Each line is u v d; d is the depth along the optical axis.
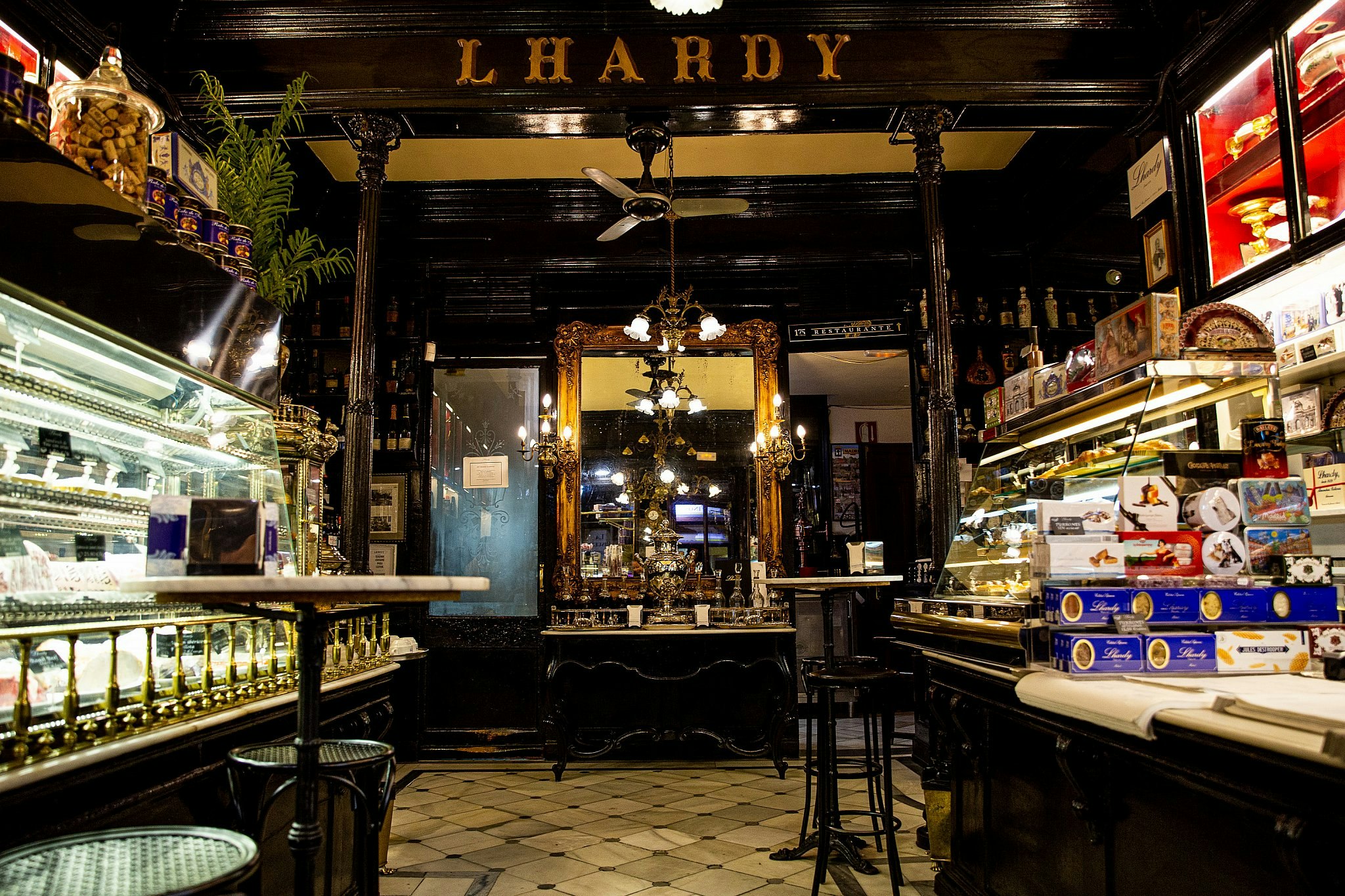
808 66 4.16
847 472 8.24
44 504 1.77
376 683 3.00
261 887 2.08
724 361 6.36
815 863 3.40
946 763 3.36
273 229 3.28
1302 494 2.19
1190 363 2.22
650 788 4.80
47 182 1.63
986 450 3.28
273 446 2.68
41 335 1.75
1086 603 2.06
